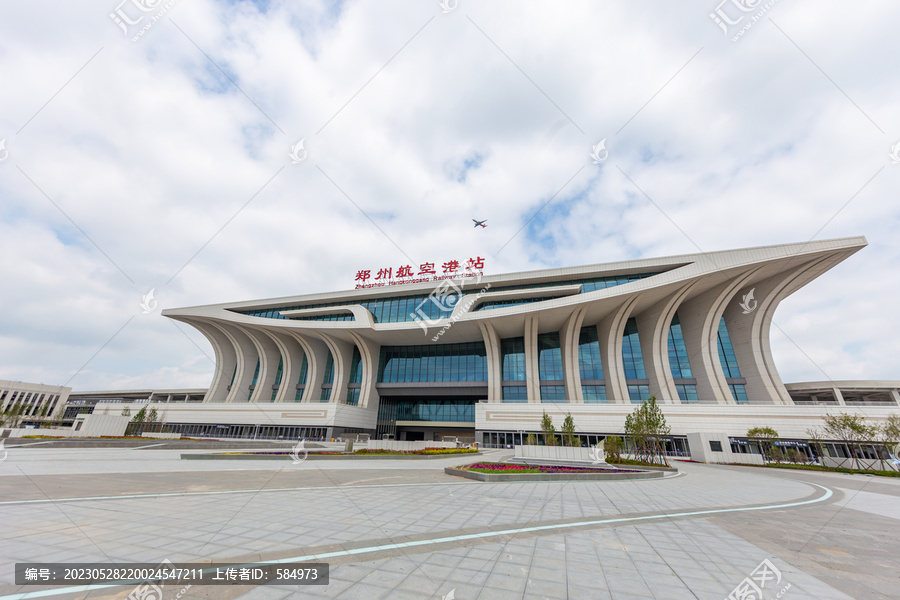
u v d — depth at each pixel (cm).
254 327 4988
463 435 5122
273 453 2047
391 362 5016
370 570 421
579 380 3897
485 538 558
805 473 2080
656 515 763
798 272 3319
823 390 4284
